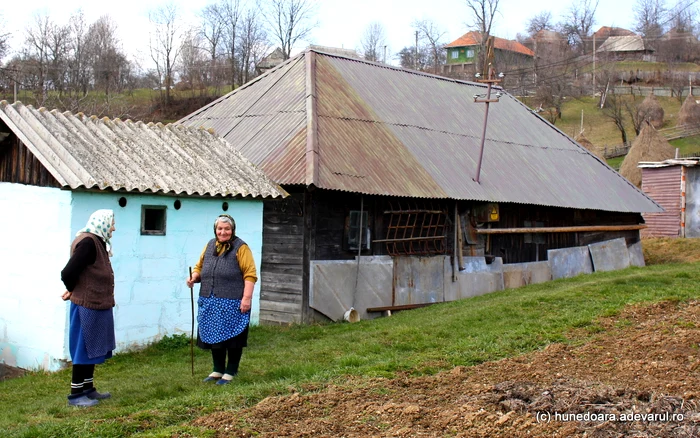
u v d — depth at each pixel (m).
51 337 10.66
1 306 11.56
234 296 8.52
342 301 15.35
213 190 12.23
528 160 22.20
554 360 9.20
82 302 7.95
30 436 6.67
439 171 18.03
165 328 11.77
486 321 12.47
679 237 29.62
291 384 8.29
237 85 59.22
